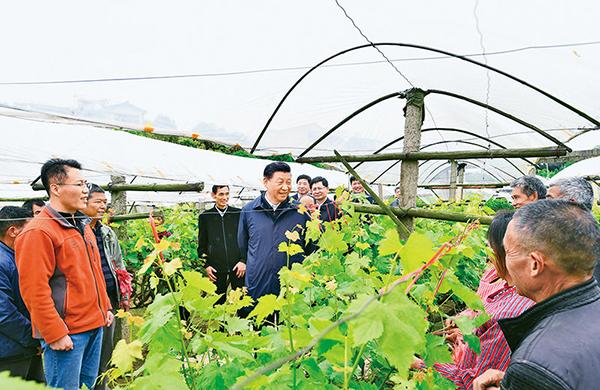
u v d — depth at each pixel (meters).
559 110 3.24
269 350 1.14
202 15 1.71
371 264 2.39
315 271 1.93
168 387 0.91
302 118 3.54
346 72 2.91
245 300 1.40
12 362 2.30
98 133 2.62
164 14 1.62
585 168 4.85
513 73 2.70
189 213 6.00
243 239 3.24
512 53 2.42
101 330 2.47
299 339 1.01
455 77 3.02
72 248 2.21
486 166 9.16
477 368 1.58
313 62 2.56
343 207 2.58
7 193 8.00
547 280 1.07
